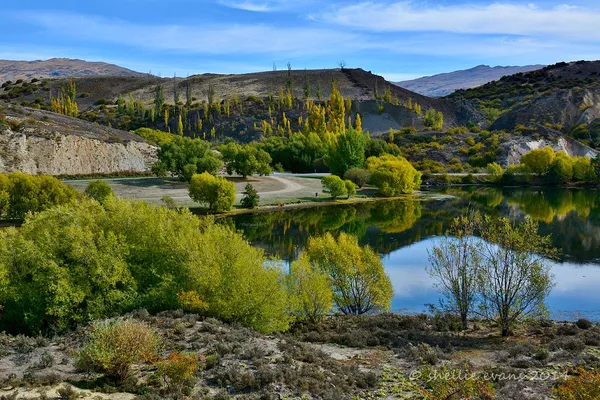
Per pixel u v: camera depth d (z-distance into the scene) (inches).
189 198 2866.6
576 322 1002.7
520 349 730.2
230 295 845.8
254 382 522.9
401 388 565.6
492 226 975.6
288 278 981.8
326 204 3043.8
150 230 976.3
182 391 494.9
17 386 482.0
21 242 854.5
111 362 510.9
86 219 967.6
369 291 1082.1
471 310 978.1
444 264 1027.9
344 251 1098.7
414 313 1099.9
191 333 692.7
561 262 1553.9
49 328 789.9
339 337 825.5
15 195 1998.0
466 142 5506.9
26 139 3149.6
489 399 465.4
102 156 3560.5
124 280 864.3
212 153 3720.5
